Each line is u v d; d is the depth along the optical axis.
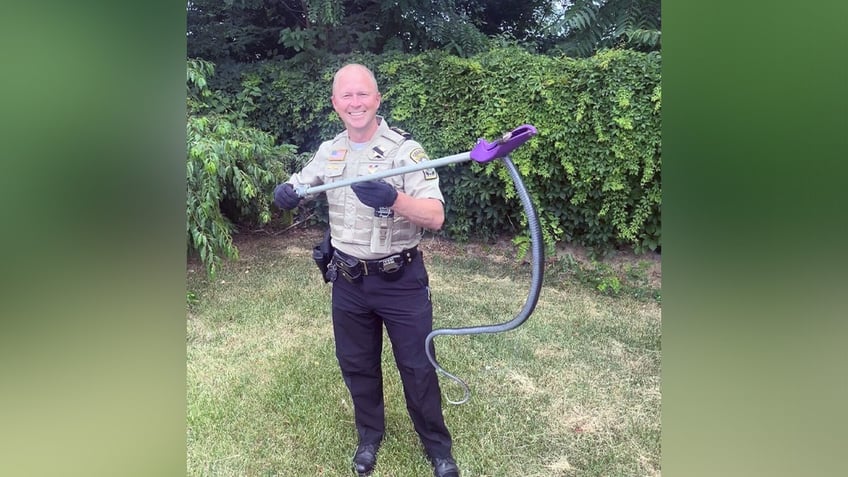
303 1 4.35
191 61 3.86
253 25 4.54
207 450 2.20
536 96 3.84
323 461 2.16
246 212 4.09
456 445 2.23
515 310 3.45
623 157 3.68
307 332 3.16
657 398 2.55
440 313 3.39
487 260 4.21
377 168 1.72
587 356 2.94
